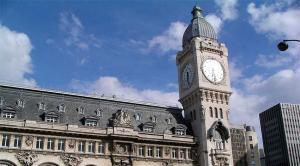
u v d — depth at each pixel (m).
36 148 78.56
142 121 95.88
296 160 193.88
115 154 84.56
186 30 111.88
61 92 91.19
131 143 86.94
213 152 93.62
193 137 96.44
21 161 76.19
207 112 97.69
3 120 77.12
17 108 82.56
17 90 86.19
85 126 84.50
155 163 89.12
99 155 83.50
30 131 78.75
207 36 107.25
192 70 103.44
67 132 81.81
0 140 75.94
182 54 109.31
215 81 101.81
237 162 167.62
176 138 94.25
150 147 90.50
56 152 79.81
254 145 174.88
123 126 88.00
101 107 93.12
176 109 104.75
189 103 103.56
